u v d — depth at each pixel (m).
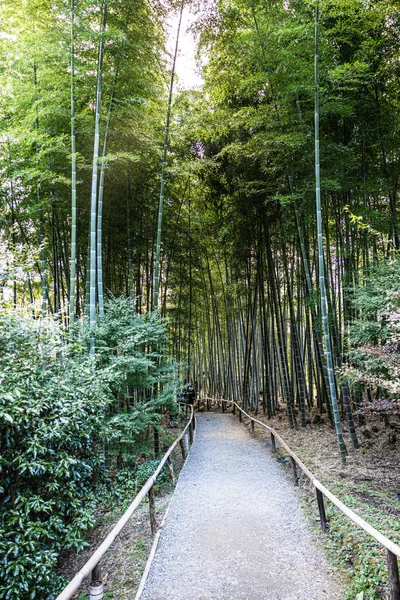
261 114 6.74
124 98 6.30
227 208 9.83
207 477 5.55
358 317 6.74
